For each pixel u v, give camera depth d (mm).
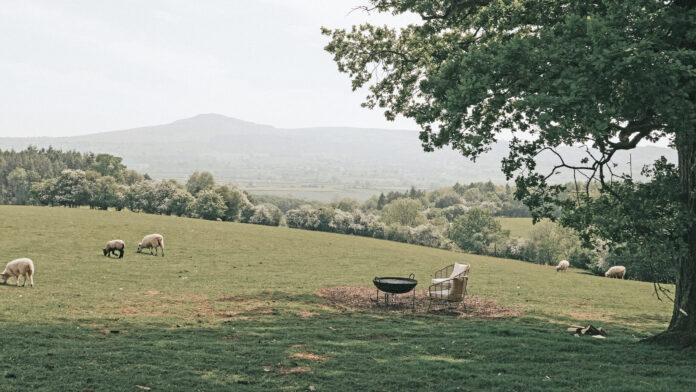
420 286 25453
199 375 8359
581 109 8828
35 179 163375
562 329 14766
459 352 10922
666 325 16828
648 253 11242
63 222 46812
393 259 41469
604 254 51188
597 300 23297
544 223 94312
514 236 115438
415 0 15938
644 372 9391
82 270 23969
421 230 112125
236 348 10422
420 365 9602
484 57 10656
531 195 12625
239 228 60000
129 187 118188
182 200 110750
